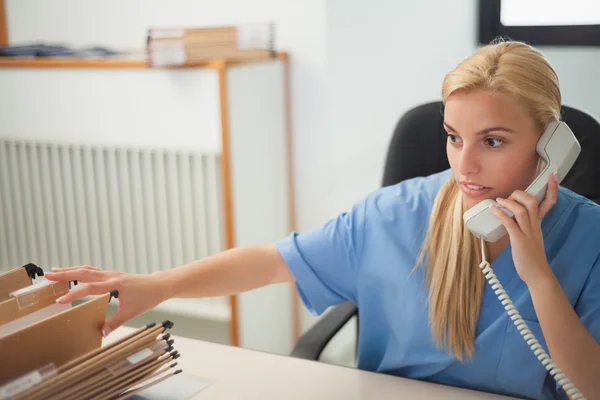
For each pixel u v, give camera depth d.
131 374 0.92
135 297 1.11
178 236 2.28
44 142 2.32
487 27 2.73
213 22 2.34
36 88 2.27
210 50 2.06
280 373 1.09
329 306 1.33
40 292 0.93
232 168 2.10
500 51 1.01
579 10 2.68
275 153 2.28
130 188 2.29
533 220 1.01
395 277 1.22
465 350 1.14
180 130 2.12
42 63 2.23
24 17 2.60
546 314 1.00
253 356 1.15
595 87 2.71
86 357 0.86
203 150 2.11
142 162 2.25
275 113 2.25
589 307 1.09
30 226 2.46
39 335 0.82
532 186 1.02
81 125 2.25
